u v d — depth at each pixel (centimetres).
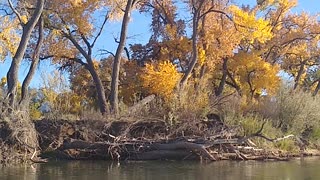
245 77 4322
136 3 3397
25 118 2264
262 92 4347
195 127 2505
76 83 4016
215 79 4466
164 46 4047
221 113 2722
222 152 2412
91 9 3344
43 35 2984
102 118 2475
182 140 2411
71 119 2517
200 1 3541
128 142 2369
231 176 1783
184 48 3947
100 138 2422
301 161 2383
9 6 2706
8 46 3114
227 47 3884
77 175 1781
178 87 2941
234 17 3838
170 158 2367
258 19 3834
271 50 4634
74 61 3641
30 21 2494
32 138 2262
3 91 2388
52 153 2339
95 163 2191
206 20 3916
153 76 3366
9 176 1739
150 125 2534
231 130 2509
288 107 3017
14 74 2381
